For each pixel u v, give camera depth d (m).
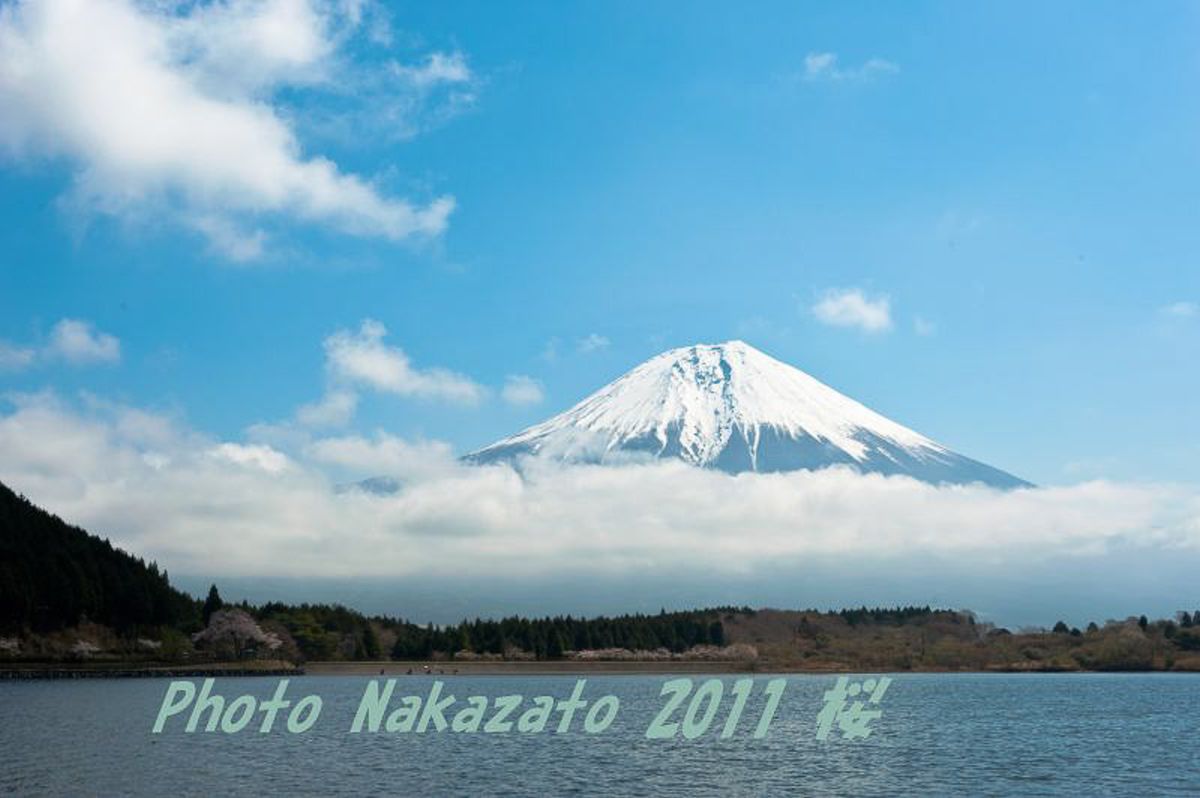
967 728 108.31
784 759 80.69
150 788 63.97
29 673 172.25
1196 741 95.31
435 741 91.44
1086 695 172.88
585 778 69.94
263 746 85.56
